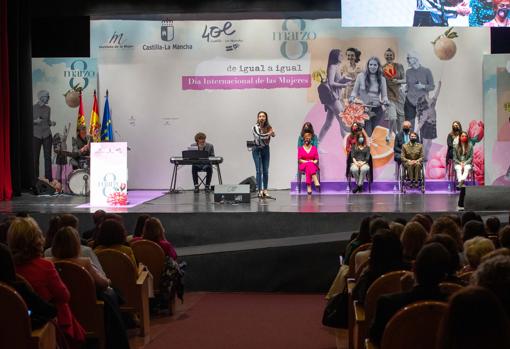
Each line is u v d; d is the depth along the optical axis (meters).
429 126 14.57
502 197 10.03
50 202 12.03
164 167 14.98
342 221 9.84
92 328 4.99
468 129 14.59
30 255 4.36
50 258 5.09
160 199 12.41
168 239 9.98
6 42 13.11
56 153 14.29
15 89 13.48
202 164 13.63
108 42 14.95
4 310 3.72
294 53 14.75
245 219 9.92
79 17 14.97
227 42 14.87
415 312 3.26
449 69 14.59
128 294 6.12
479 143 14.49
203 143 13.84
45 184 13.81
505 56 14.20
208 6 14.20
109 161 11.02
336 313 6.05
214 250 9.60
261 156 12.46
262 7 14.18
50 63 14.42
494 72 14.22
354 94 14.60
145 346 6.06
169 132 14.98
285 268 9.51
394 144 13.91
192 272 9.57
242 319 7.27
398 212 9.85
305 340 6.30
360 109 14.59
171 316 7.40
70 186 13.44
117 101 14.98
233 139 14.93
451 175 13.98
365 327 4.45
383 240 4.67
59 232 5.06
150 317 7.35
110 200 11.01
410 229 4.95
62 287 4.40
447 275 3.96
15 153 13.34
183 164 13.76
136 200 12.23
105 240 6.23
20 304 3.72
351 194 13.43
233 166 14.96
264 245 9.57
